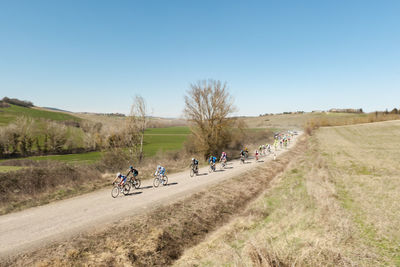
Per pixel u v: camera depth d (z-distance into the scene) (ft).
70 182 51.75
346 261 14.99
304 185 44.14
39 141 157.79
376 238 18.43
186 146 112.88
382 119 302.25
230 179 60.23
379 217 22.98
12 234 28.19
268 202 38.83
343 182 41.75
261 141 189.67
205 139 95.20
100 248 26.09
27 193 43.16
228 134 104.53
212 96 93.40
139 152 89.81
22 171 49.14
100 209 37.76
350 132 196.75
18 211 36.24
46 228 30.17
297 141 186.19
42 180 48.85
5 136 138.62
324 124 312.71
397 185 37.27
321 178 46.70
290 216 28.27
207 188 51.34
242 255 18.15
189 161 92.17
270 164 84.17
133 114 87.56
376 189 35.22
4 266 21.84
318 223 23.32
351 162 67.46
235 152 124.26
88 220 33.09
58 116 283.38
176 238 30.96
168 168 77.71
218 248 24.62
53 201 41.55
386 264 14.38
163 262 26.09
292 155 110.01
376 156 77.92
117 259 24.44
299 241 19.44
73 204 40.22
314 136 190.49
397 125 213.25
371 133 177.27
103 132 95.20
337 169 56.80
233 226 31.24
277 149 135.03
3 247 25.07
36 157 138.00
